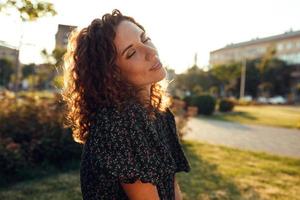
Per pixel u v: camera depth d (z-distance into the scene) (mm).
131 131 1142
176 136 1484
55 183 5781
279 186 6309
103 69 1240
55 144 6723
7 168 5734
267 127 17578
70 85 1360
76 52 1304
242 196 5617
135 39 1265
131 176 1102
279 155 9430
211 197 5461
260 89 68875
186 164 1495
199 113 24297
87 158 1193
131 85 1277
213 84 62625
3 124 6902
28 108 7367
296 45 82688
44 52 15852
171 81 1682
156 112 1402
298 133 15500
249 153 9305
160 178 1150
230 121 20297
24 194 5234
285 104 57156
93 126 1218
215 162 7992
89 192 1196
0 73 49344
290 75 71625
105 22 1275
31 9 5539
